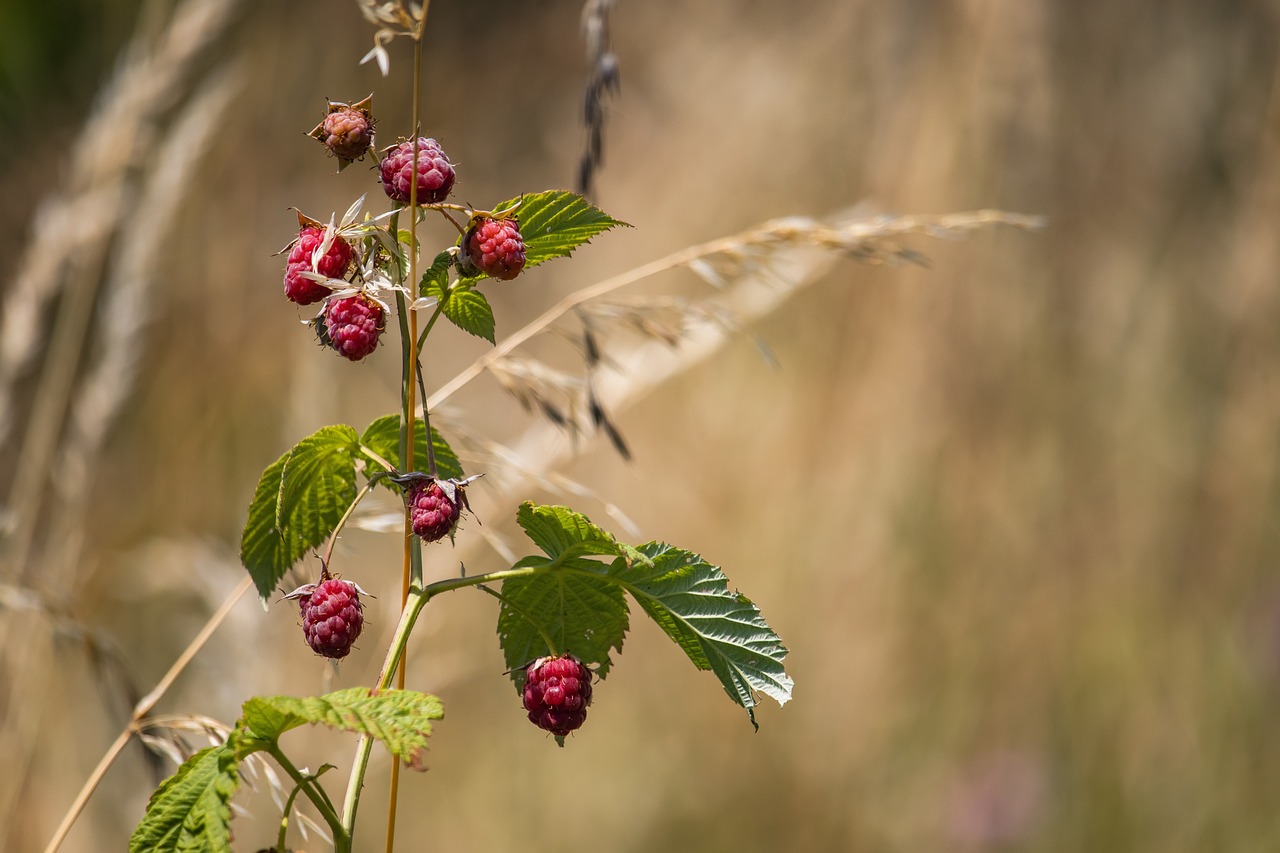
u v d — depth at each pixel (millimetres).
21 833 4875
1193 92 7820
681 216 8828
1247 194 7586
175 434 7215
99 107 5430
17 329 5219
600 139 3668
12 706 4609
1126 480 7344
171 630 6156
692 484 7273
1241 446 7324
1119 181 7504
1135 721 6902
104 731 5258
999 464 7195
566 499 6945
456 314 2148
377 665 4973
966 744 6777
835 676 6844
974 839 6598
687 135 9305
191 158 5289
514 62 11109
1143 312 7621
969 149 7145
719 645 2164
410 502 1990
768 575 7055
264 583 2281
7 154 9102
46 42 9703
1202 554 7285
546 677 2055
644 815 6621
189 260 7598
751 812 6633
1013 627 6961
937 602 6961
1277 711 6879
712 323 3990
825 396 7352
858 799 6648
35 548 5922
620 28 10281
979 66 7125
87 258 5340
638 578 2166
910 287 7238
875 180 7730
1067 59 7262
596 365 3705
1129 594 7203
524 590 2201
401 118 10586
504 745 6625
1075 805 6719
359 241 2047
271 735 1882
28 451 5238
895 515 7066
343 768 5043
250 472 7227
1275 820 6621
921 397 7227
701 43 9781
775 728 6820
